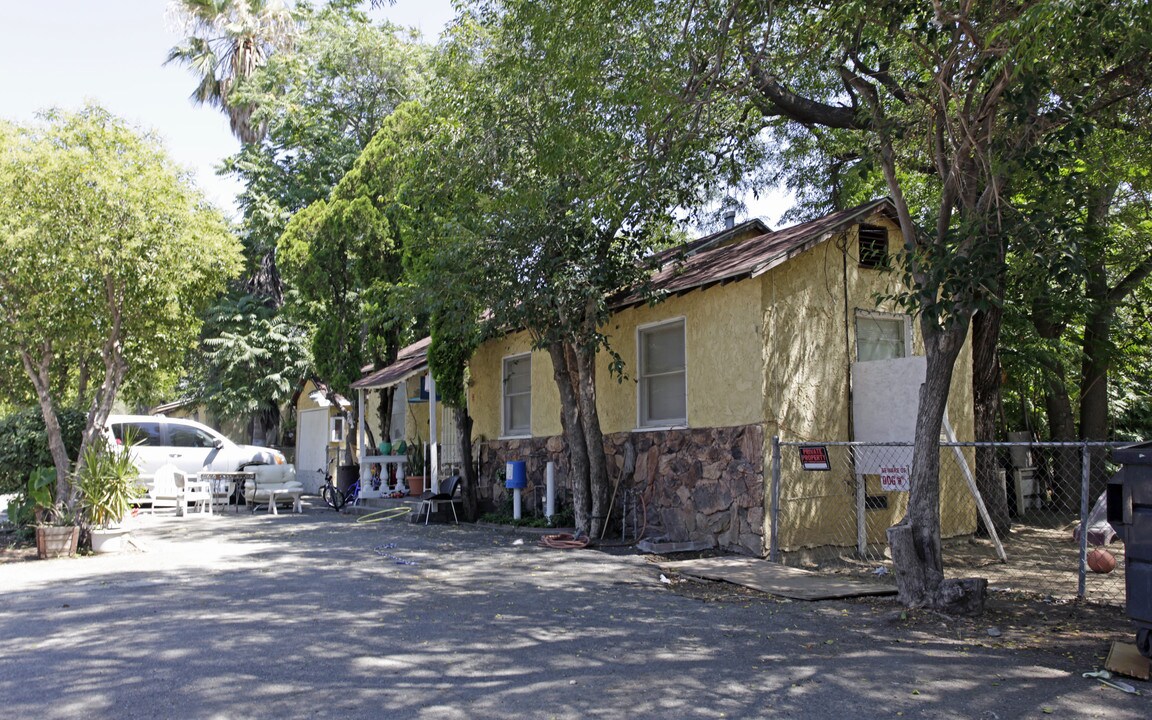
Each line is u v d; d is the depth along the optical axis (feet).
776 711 16.28
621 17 35.06
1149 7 25.04
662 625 23.40
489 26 40.65
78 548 37.65
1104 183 39.81
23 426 41.73
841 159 52.65
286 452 106.93
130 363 42.37
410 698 16.97
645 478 41.22
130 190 36.32
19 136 36.76
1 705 16.61
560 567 33.27
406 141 55.01
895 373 36.04
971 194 27.45
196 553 37.40
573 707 16.51
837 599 27.02
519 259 39.32
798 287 36.91
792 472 35.68
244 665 19.21
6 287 36.88
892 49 33.94
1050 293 51.11
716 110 38.19
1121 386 68.13
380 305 58.34
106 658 19.85
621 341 43.65
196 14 107.86
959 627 23.17
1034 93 25.59
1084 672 18.69
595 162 36.06
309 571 32.22
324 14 84.69
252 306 92.48
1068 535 44.70
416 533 44.60
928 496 25.86
